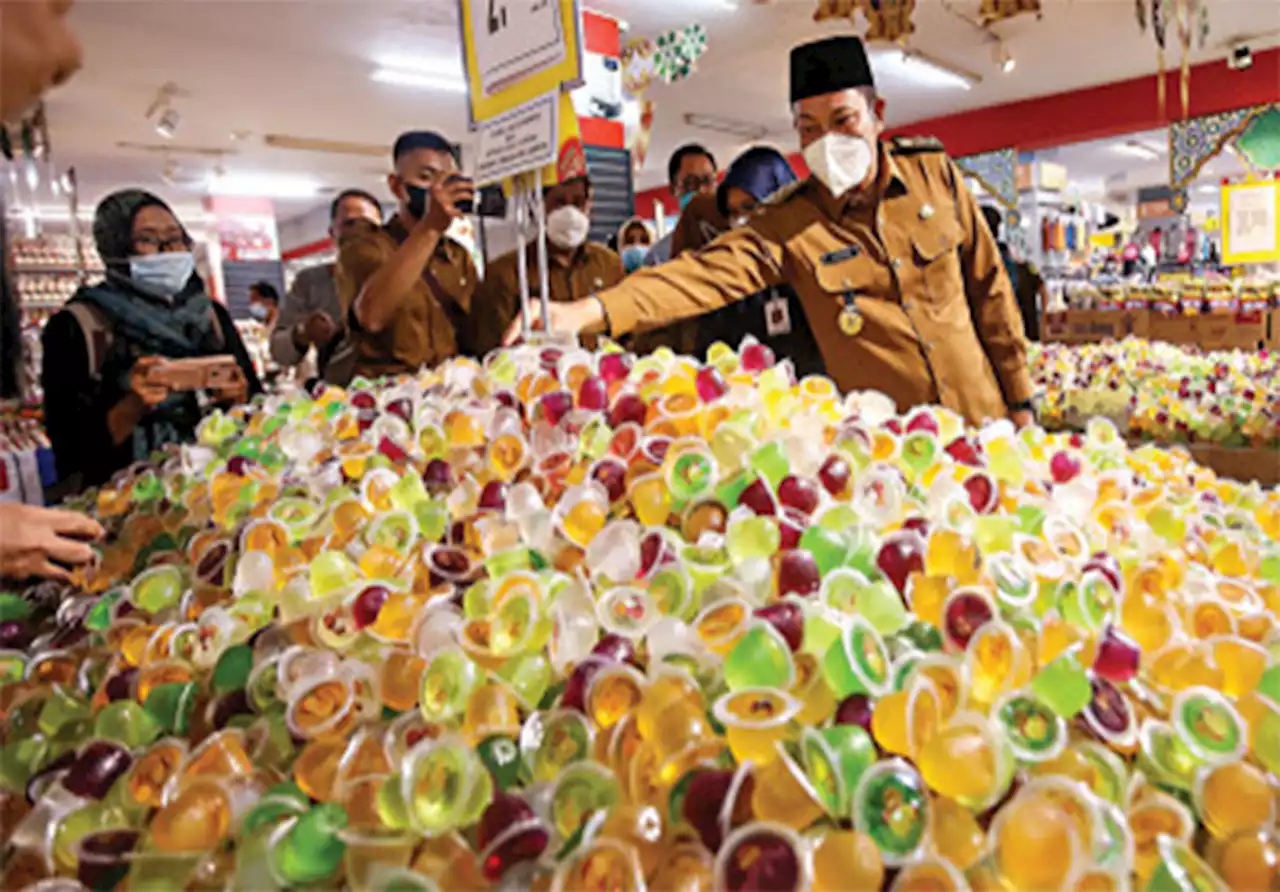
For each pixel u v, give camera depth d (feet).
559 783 1.61
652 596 2.09
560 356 3.95
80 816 1.72
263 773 1.78
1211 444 8.46
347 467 3.14
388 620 2.08
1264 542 2.91
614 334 5.15
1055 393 10.62
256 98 20.29
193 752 1.81
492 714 1.78
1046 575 2.11
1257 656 1.90
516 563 2.28
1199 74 22.88
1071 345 15.58
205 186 27.61
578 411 3.22
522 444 3.03
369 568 2.35
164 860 1.56
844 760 1.51
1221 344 13.47
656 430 2.94
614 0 16.52
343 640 2.07
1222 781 1.60
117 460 5.13
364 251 7.10
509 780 1.70
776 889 1.29
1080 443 3.87
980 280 6.07
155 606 2.58
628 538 2.27
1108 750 1.71
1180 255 25.54
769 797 1.45
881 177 5.70
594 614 2.05
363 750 1.72
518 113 4.01
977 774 1.50
